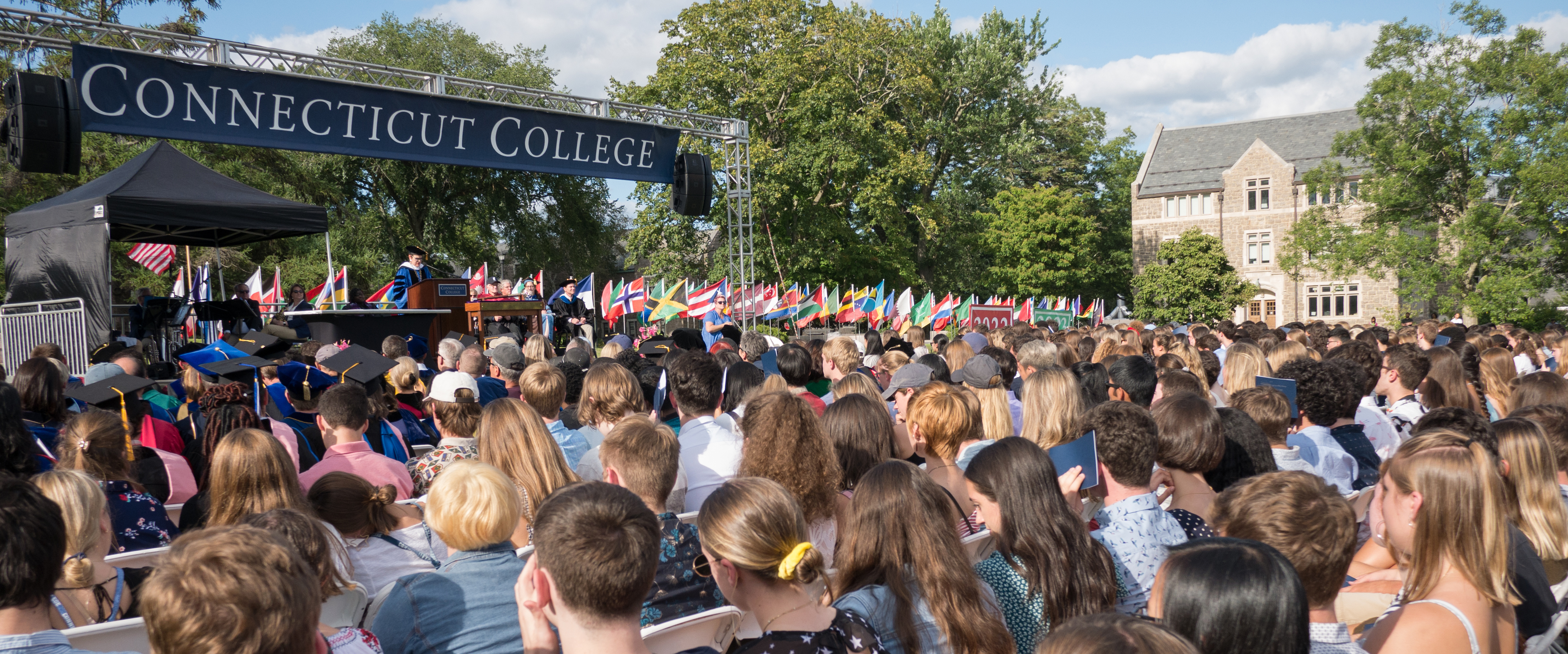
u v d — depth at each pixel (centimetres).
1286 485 232
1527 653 286
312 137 1153
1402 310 3192
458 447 434
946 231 4525
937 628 242
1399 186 2998
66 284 1009
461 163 1280
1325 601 222
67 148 958
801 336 2100
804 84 3388
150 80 1030
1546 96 2795
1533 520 316
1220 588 161
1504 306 2808
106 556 291
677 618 269
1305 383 457
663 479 315
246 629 157
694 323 1959
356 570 304
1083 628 137
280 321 1159
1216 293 4716
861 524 254
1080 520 276
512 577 265
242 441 308
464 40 3628
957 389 390
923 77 3653
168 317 1219
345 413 407
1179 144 5581
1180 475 348
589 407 482
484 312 1416
